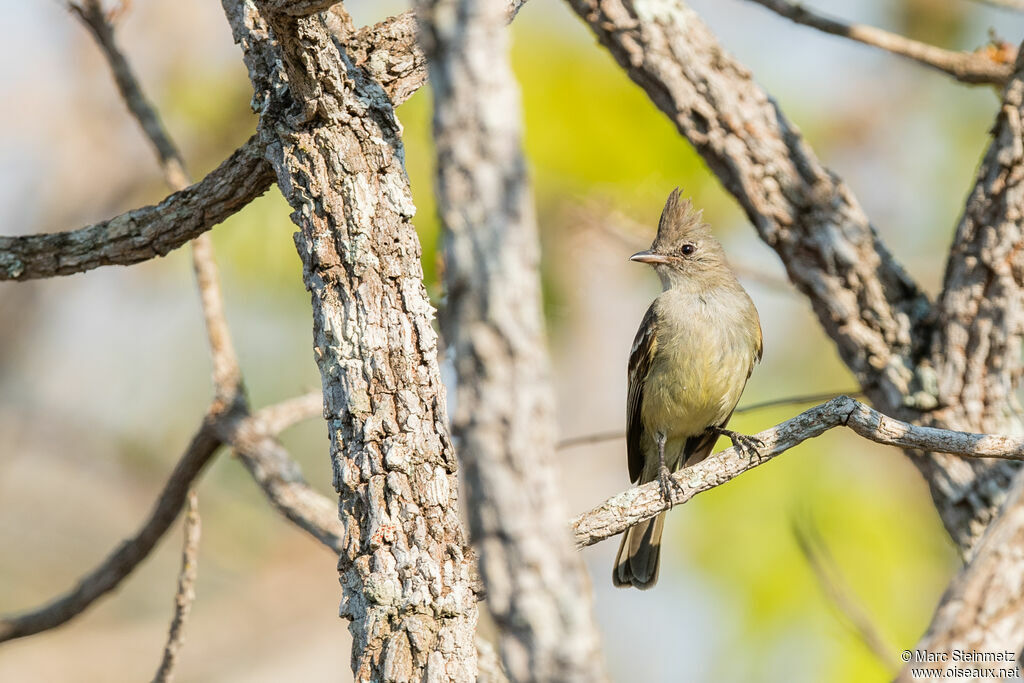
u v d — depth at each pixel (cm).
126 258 689
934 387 872
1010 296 854
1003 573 557
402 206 599
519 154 380
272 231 1230
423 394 571
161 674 792
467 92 377
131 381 1578
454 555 551
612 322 1465
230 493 1571
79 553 1587
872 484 1214
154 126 915
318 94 586
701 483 655
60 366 1585
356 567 546
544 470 378
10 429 1568
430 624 534
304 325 1308
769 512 1201
